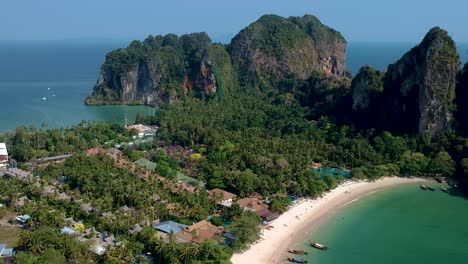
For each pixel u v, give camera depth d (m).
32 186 167.50
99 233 136.75
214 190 176.50
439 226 159.75
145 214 148.00
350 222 160.88
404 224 160.62
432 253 140.25
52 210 150.12
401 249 142.25
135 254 125.62
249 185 175.38
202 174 194.38
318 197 179.88
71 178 176.88
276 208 162.00
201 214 152.12
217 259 120.06
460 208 176.62
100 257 122.06
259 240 142.12
